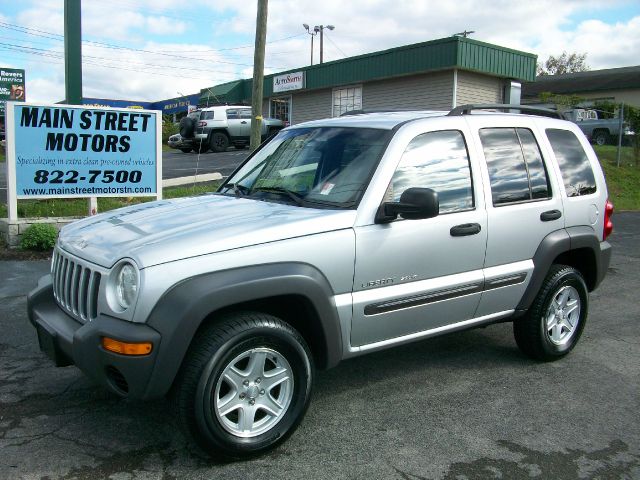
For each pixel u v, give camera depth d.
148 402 4.14
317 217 3.66
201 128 25.34
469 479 3.31
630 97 36.44
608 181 19.61
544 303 4.83
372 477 3.31
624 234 11.97
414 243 3.97
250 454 3.40
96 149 9.57
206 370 3.19
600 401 4.35
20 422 3.82
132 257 3.19
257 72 11.55
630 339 5.77
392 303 3.91
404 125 4.16
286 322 3.66
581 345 5.56
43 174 9.18
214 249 3.29
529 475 3.37
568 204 4.94
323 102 25.89
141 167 10.02
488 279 4.39
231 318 3.35
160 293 3.13
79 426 3.78
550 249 4.75
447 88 20.73
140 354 3.08
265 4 11.36
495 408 4.19
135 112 9.82
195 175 16.86
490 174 4.48
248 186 4.55
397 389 4.47
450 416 4.05
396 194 3.96
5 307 6.19
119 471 3.29
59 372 4.61
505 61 21.11
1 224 9.13
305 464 3.42
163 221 3.77
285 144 4.73
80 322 3.56
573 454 3.61
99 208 11.12
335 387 4.50
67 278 3.70
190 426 3.22
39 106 9.02
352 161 4.08
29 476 3.22
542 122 5.03
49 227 8.77
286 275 3.41
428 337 4.25
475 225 4.28
